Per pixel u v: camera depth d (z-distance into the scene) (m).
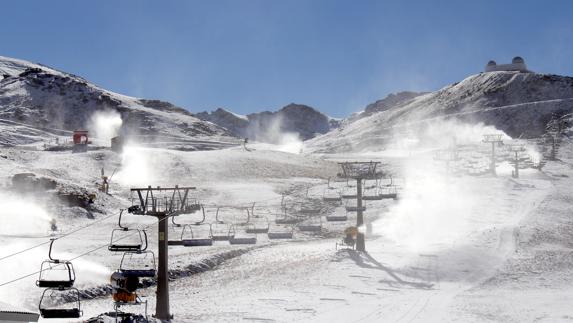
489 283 47.38
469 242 64.25
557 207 86.81
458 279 48.78
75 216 80.94
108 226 76.88
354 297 41.66
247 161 143.00
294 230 79.88
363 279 48.25
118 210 90.19
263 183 123.94
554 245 64.44
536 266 53.62
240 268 55.12
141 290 46.53
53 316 24.67
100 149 154.25
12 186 86.56
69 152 146.12
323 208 95.44
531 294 43.09
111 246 30.14
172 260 55.91
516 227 71.56
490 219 78.88
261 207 97.88
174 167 131.88
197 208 34.91
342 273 50.47
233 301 40.50
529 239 66.00
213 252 61.47
